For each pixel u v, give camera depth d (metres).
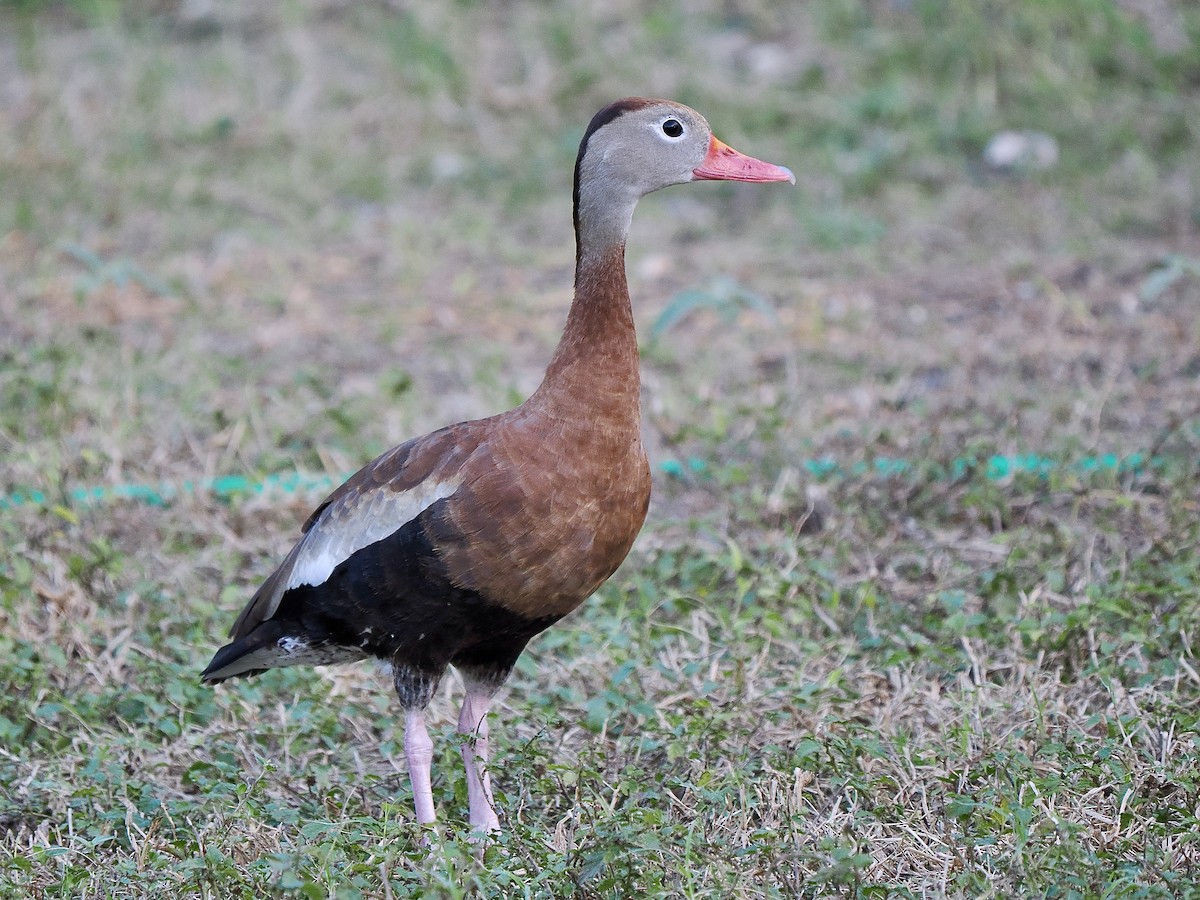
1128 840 7.90
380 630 8.55
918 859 7.97
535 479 8.22
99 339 15.73
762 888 7.63
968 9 23.11
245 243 19.14
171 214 19.91
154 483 13.12
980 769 8.61
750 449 13.73
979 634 10.42
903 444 13.38
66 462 13.14
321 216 20.03
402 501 8.36
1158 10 23.67
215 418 13.52
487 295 17.94
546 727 9.16
